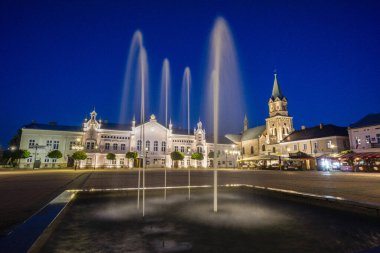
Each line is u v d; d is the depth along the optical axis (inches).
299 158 2082.9
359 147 2039.9
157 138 3110.2
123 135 2962.6
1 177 1151.0
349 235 252.5
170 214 343.9
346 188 661.3
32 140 2645.2
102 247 220.5
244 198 475.5
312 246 222.7
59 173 1555.1
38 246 183.0
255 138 3747.5
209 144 3444.9
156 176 1298.0
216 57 521.7
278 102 3543.3
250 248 217.8
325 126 2655.0
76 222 303.4
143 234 257.4
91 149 2807.6
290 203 418.6
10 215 337.4
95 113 2878.9
